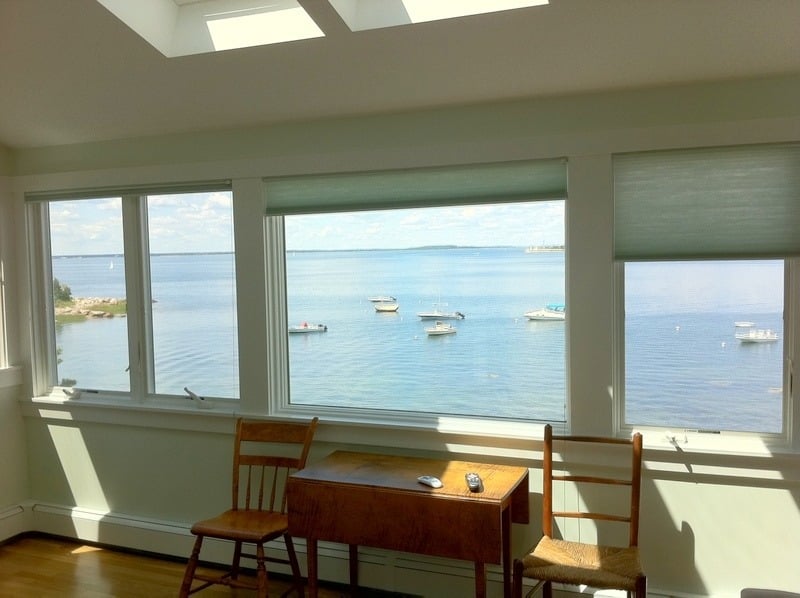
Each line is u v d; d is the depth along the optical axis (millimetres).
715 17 2408
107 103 3377
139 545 3820
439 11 2574
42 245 4051
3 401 3996
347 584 3365
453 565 3168
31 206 4031
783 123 2621
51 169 3906
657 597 2857
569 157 2906
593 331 2932
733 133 2674
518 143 2973
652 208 2820
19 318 4047
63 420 3996
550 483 2846
